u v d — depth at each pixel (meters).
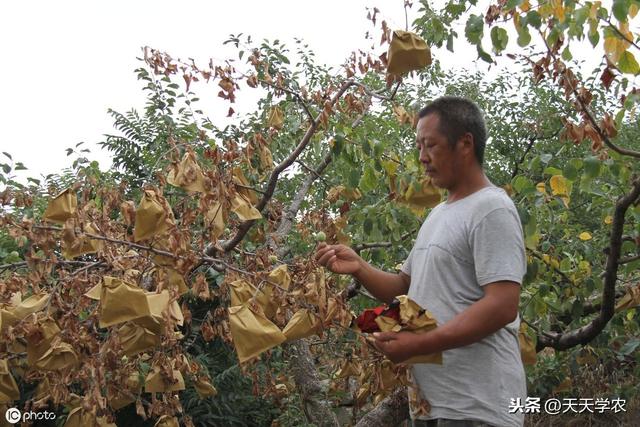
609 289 3.05
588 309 3.55
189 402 4.25
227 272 2.44
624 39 2.44
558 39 2.57
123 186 2.87
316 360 4.07
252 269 2.82
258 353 1.98
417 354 1.89
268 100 4.30
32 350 2.33
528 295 3.46
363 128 3.48
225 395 4.37
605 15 2.47
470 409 2.01
